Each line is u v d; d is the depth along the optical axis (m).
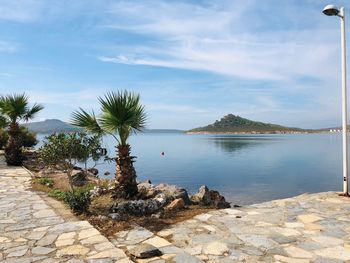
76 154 9.95
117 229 7.11
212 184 25.31
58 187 13.16
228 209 8.70
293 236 6.42
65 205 9.52
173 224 7.50
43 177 15.05
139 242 6.29
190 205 9.84
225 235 6.58
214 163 41.72
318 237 6.33
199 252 5.70
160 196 9.80
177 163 41.91
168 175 30.39
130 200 9.77
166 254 5.63
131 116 9.80
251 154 56.47
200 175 30.31
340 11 10.29
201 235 6.62
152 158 49.62
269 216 7.89
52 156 9.80
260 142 106.31
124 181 10.02
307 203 9.09
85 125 10.30
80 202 8.66
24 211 8.77
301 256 5.43
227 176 29.61
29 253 5.71
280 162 42.44
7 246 6.07
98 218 7.88
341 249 5.71
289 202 9.30
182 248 5.93
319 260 5.25
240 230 6.87
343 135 10.15
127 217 8.14
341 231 6.67
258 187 24.00
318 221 7.38
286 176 29.50
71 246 6.03
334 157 48.91
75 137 10.05
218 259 5.37
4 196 10.90
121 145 10.09
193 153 59.94
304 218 7.64
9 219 7.94
